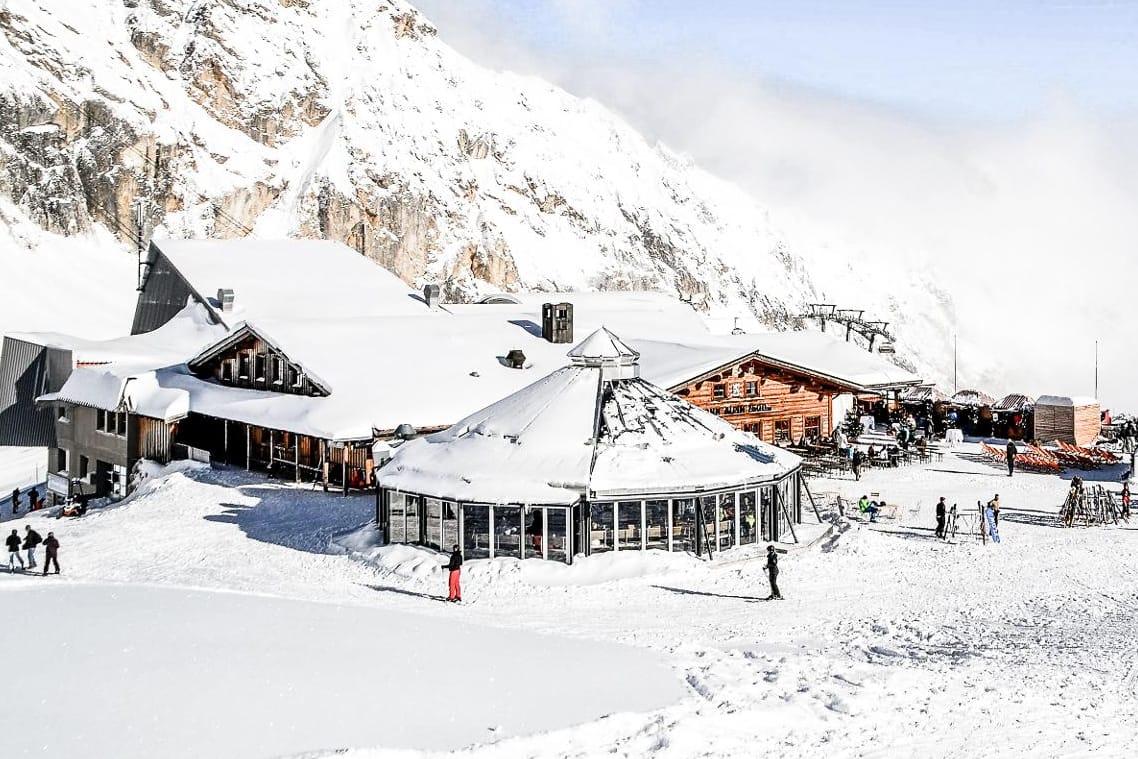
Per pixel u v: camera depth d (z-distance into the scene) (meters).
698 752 16.11
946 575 33.12
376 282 77.56
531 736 16.02
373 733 15.84
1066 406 59.94
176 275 75.19
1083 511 40.66
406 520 35.19
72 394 58.97
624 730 16.75
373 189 199.12
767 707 17.97
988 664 22.52
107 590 25.73
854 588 31.64
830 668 20.88
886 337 102.31
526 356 56.31
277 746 15.19
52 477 62.53
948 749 16.80
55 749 14.91
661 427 36.38
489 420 37.12
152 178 168.38
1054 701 19.38
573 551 33.06
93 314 131.38
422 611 28.05
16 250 139.38
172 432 53.50
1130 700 19.62
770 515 36.78
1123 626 27.16
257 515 41.22
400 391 49.16
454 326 59.12
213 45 194.25
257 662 19.02
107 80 169.75
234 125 192.00
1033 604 29.80
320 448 47.28
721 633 26.42
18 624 21.47
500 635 23.00
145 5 192.50
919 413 71.56
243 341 54.84
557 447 34.69
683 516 34.28
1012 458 51.62
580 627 26.81
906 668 21.53
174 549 36.28
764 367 56.97
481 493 33.34
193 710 16.45
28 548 33.78
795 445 55.91
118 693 17.12
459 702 17.48
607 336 38.09
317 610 24.12
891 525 40.06
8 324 121.31
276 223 185.62
